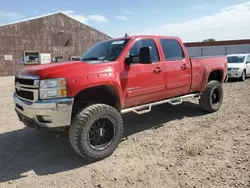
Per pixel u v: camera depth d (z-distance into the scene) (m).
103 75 3.72
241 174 3.12
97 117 3.60
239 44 29.70
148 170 3.33
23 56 23.52
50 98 3.32
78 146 3.49
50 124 3.37
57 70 3.40
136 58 4.08
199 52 32.56
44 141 4.57
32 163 3.67
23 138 4.74
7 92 11.05
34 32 23.94
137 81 4.29
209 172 3.21
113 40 4.79
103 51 4.54
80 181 3.12
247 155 3.66
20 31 23.05
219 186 2.88
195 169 3.31
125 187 2.96
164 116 6.05
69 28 26.48
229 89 10.52
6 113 6.74
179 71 5.14
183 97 5.49
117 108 4.15
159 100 5.00
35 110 3.36
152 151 3.95
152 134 4.75
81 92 3.81
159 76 4.69
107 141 3.82
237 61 14.52
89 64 3.72
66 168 3.49
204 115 6.03
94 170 3.40
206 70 5.86
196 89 5.80
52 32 25.14
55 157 3.87
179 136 4.59
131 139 4.52
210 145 4.09
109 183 3.06
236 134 4.59
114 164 3.56
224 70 6.48
